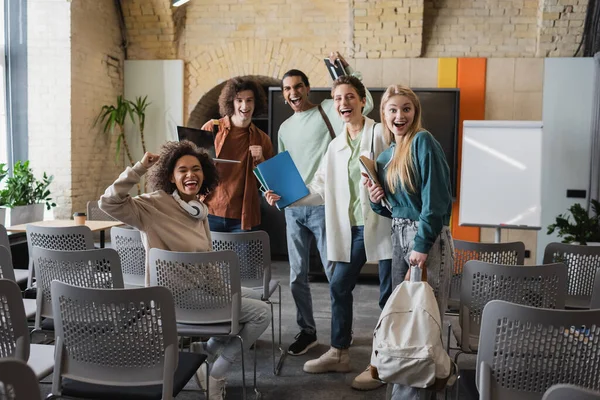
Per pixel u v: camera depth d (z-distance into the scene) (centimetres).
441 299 271
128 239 354
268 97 775
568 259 338
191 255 271
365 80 754
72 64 682
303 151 405
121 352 210
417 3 720
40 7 675
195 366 236
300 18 779
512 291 274
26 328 198
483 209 646
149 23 786
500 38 747
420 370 212
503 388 196
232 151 424
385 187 287
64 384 216
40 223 478
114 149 800
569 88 732
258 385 345
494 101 742
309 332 409
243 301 301
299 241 396
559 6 711
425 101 713
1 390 130
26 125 691
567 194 737
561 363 188
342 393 335
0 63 677
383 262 353
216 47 796
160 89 802
